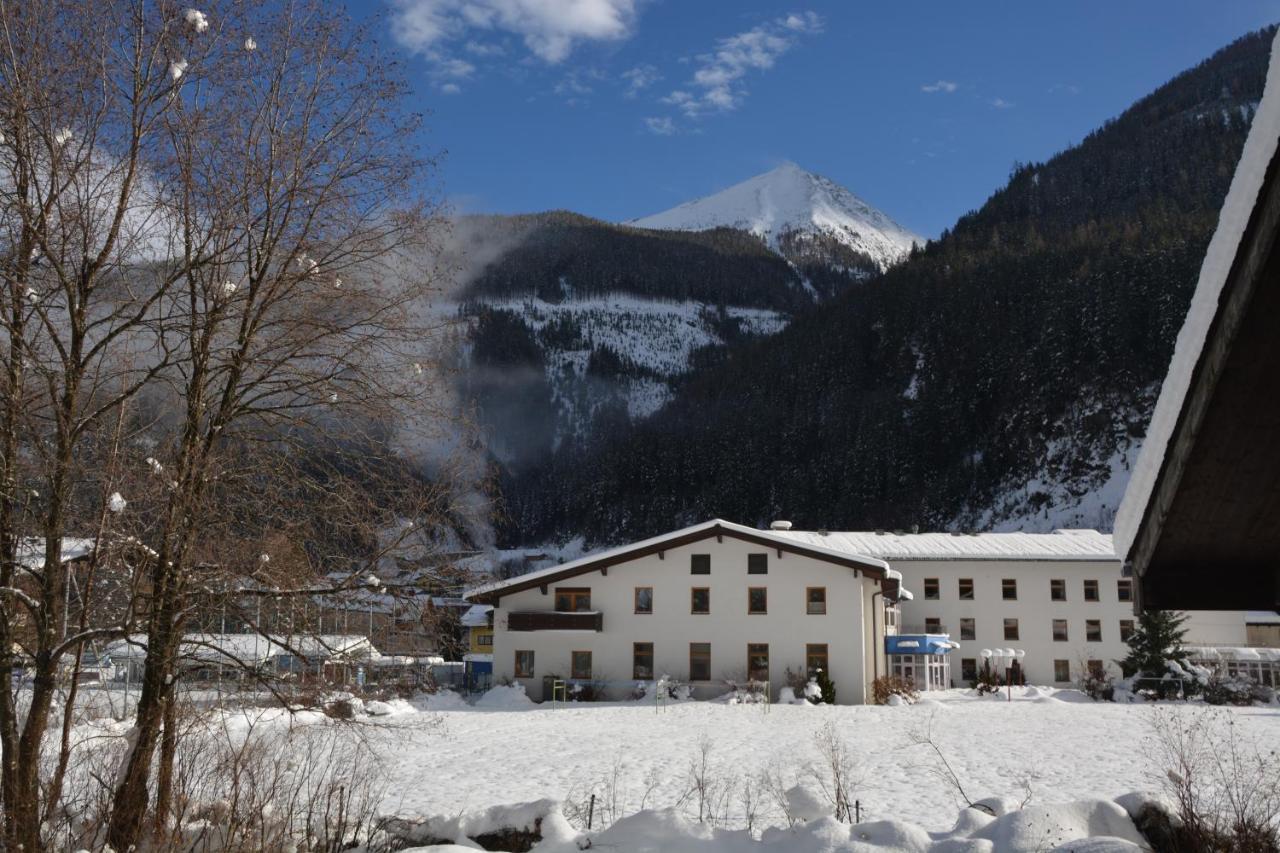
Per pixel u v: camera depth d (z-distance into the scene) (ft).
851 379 577.43
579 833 32.91
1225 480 23.98
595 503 577.84
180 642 36.88
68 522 34.42
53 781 34.24
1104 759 76.33
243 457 38.70
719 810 49.44
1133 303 432.25
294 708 37.65
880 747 85.92
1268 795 32.89
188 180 36.19
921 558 198.80
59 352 33.50
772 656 144.05
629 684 143.64
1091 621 196.13
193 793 38.78
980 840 28.02
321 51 38.78
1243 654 169.07
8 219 32.78
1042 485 410.93
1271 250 19.31
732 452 541.75
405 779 67.46
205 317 36.58
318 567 37.96
